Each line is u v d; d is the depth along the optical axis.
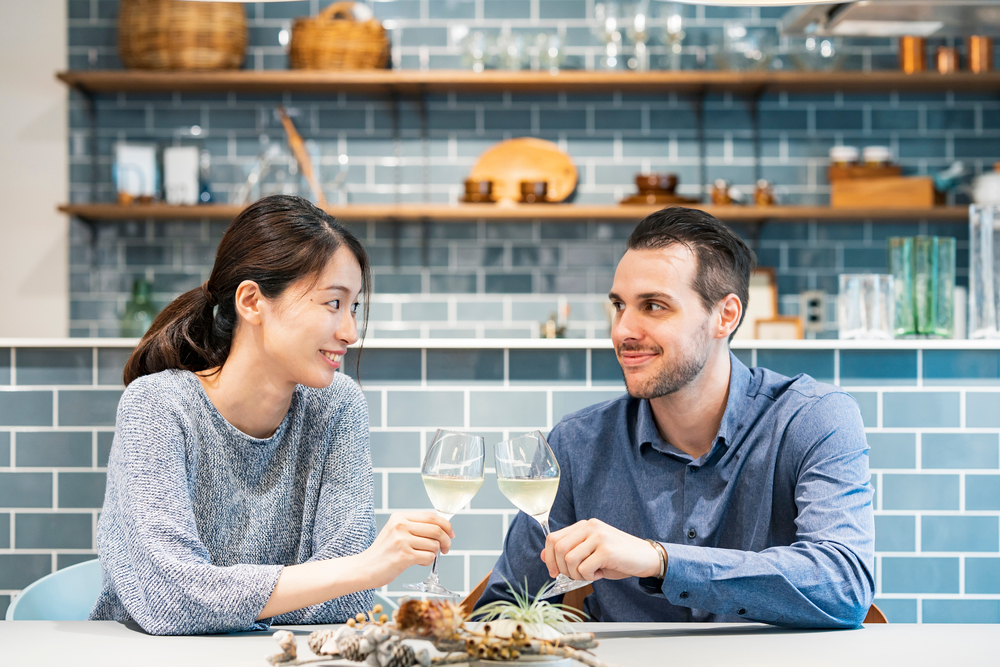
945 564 1.97
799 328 3.59
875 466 1.98
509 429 2.02
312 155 3.74
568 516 1.42
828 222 3.81
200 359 1.36
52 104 3.77
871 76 3.55
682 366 1.26
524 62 3.65
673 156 3.82
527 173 3.77
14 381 2.02
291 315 1.24
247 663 0.90
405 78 3.54
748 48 3.61
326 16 3.68
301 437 1.39
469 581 2.01
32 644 0.98
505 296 3.81
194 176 3.60
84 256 3.77
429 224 3.82
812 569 1.07
